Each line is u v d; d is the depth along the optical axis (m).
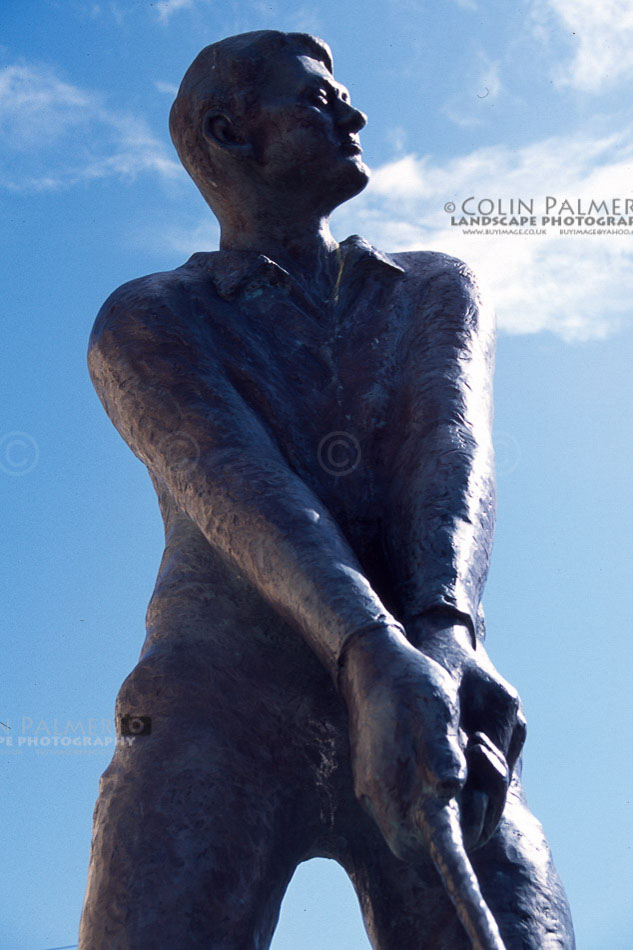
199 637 3.35
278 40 4.00
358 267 3.94
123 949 2.91
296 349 3.78
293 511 3.21
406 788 2.75
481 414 3.61
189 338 3.64
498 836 3.26
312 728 3.35
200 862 3.02
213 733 3.21
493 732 3.02
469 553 3.29
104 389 3.67
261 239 3.99
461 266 3.99
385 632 2.95
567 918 3.22
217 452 3.38
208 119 3.97
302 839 3.31
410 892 3.29
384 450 3.64
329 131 3.92
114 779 3.17
